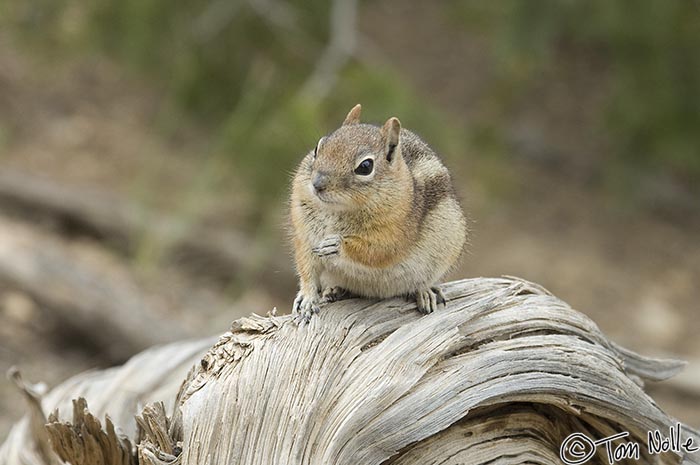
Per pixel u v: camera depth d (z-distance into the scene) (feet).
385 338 22.09
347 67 55.21
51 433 22.99
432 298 23.43
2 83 68.44
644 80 63.87
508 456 22.70
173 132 66.23
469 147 65.21
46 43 60.95
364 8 82.79
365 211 22.93
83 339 45.14
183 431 21.38
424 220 23.54
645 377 26.18
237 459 20.80
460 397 21.31
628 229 67.36
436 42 79.97
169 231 53.88
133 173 61.98
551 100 78.54
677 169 73.87
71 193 56.08
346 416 20.65
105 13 58.70
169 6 58.34
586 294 58.54
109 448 22.99
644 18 61.41
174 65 59.67
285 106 51.44
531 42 61.77
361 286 23.73
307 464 20.59
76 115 67.46
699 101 63.57
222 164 52.80
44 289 45.03
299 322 22.43
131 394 27.94
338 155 22.82
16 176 56.80
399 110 51.72
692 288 61.41
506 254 61.36
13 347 43.01
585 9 62.23
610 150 72.49
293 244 24.79
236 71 59.47
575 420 23.94
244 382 21.36
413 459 21.80
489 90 72.95
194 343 30.37
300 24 58.80
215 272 55.16
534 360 22.26
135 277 52.01
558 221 67.10
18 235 48.96
